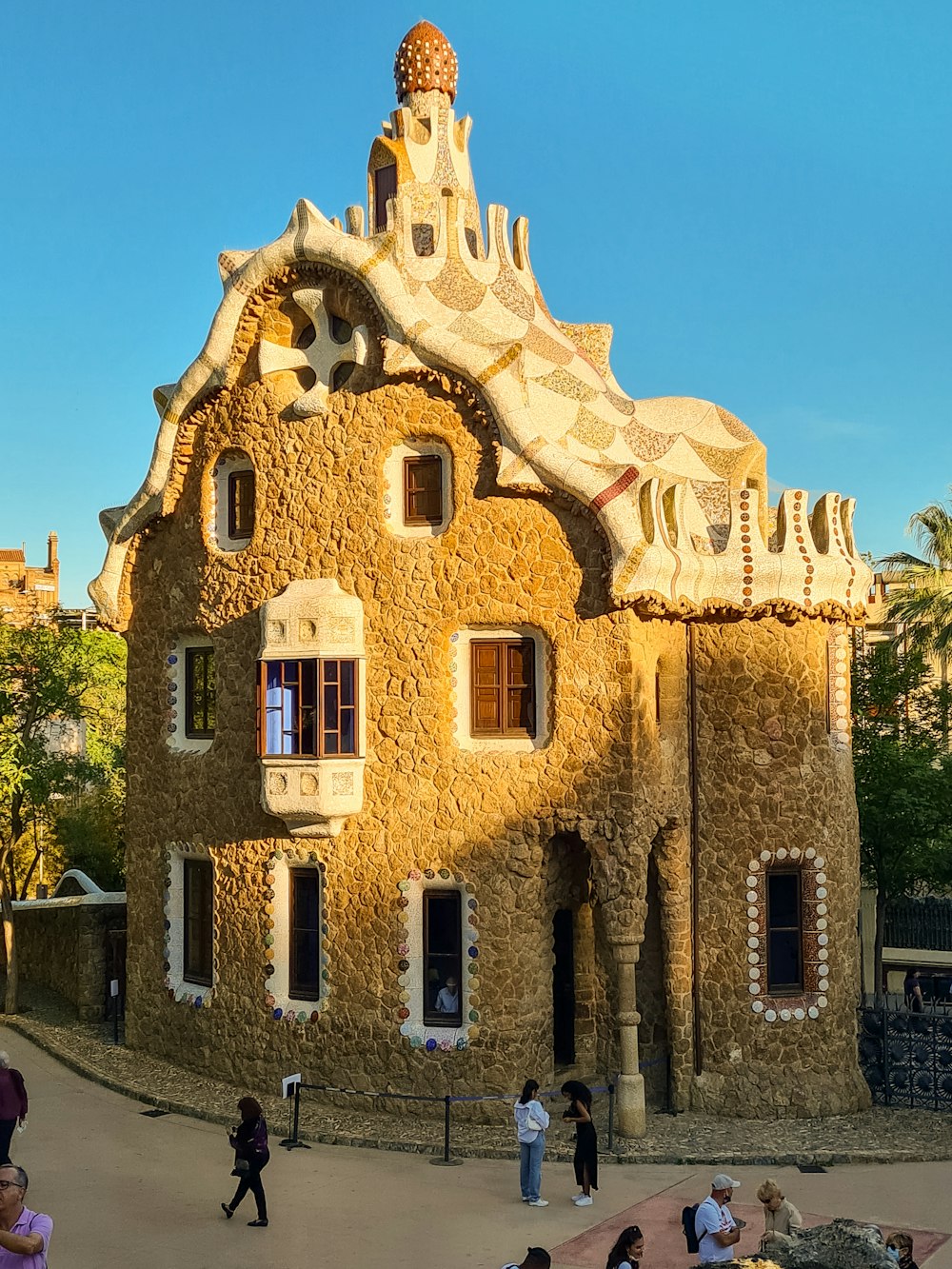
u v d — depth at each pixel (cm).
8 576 7844
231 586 2453
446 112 2653
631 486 2169
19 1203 1127
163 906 2602
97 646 3553
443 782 2236
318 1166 1967
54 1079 2514
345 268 2311
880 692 3638
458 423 2258
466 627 2261
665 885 2302
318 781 2244
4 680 3319
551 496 2195
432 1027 2228
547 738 2209
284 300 2408
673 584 2217
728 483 2469
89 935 2988
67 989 3209
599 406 2430
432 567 2264
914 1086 2359
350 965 2280
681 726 2325
